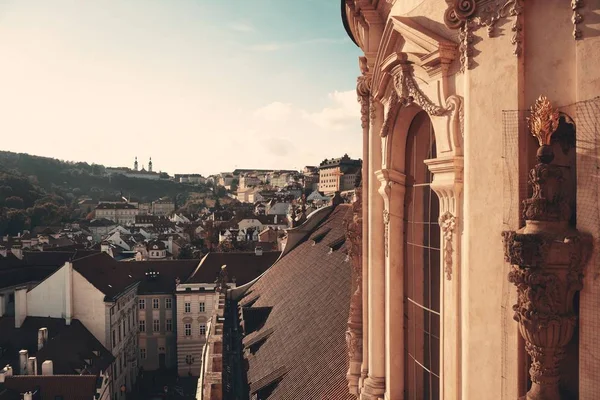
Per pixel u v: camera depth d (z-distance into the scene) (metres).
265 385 25.80
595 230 7.20
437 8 10.88
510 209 8.42
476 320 9.10
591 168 7.21
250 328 37.66
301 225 54.28
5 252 105.06
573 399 7.77
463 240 9.62
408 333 13.89
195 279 88.19
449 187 10.15
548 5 8.06
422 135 12.80
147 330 91.38
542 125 7.87
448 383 10.54
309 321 28.77
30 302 72.38
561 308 7.49
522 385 8.34
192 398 79.50
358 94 16.19
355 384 17.03
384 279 15.09
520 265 7.71
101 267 82.81
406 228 13.88
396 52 11.91
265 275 52.22
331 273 32.00
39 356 60.62
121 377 77.81
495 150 8.70
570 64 7.81
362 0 15.02
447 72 10.34
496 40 8.66
